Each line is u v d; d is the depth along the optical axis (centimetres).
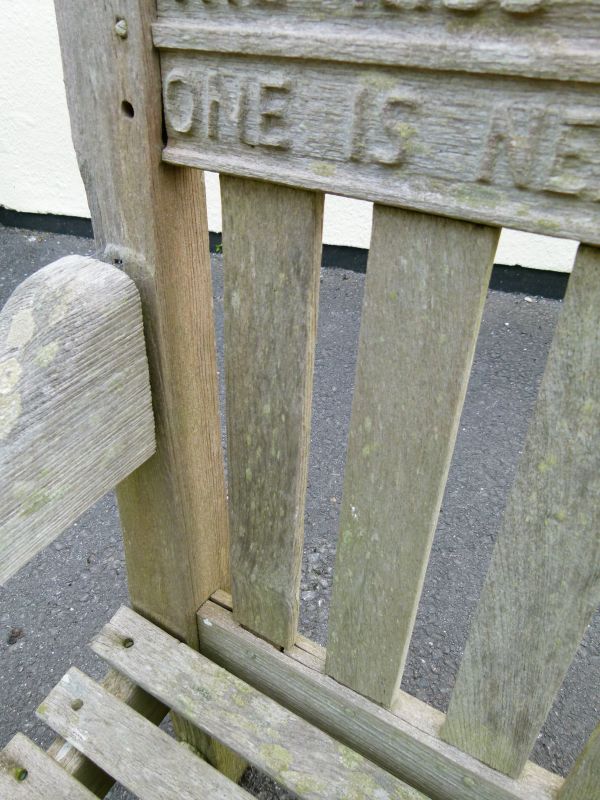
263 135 65
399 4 53
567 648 79
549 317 317
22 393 71
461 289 63
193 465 101
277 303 77
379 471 80
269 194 71
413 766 105
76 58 70
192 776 102
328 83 59
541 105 51
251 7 59
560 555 73
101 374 79
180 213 79
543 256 320
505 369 285
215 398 100
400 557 85
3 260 380
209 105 66
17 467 73
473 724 95
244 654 117
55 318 72
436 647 183
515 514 73
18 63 352
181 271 83
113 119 71
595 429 63
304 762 101
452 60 52
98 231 81
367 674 102
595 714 169
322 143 62
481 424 256
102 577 204
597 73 48
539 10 48
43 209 404
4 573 76
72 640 186
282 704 119
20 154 387
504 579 79
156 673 113
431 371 69
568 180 53
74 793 102
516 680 86
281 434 88
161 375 87
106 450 85
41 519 78
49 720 109
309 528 216
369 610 94
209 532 113
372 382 74
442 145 57
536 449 67
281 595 105
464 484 231
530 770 98
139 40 65
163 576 115
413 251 64
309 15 57
